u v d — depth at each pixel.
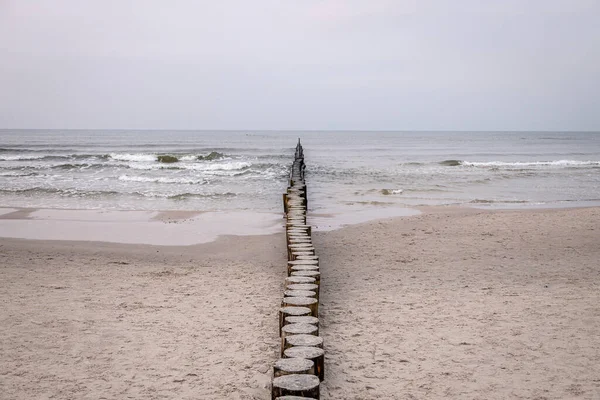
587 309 5.47
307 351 3.56
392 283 6.74
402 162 32.94
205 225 11.47
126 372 3.96
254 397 3.55
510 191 18.44
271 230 10.95
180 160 31.31
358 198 16.28
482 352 4.31
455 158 38.72
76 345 4.51
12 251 8.78
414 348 4.40
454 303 5.76
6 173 22.41
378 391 3.60
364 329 4.90
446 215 12.58
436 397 3.51
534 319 5.15
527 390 3.62
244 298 6.05
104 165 25.80
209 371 3.97
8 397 3.53
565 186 19.95
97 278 7.05
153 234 10.42
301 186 14.67
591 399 3.48
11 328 4.93
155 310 5.55
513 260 8.08
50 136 87.00
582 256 8.30
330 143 71.75
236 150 45.72
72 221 11.84
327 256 8.49
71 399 3.51
